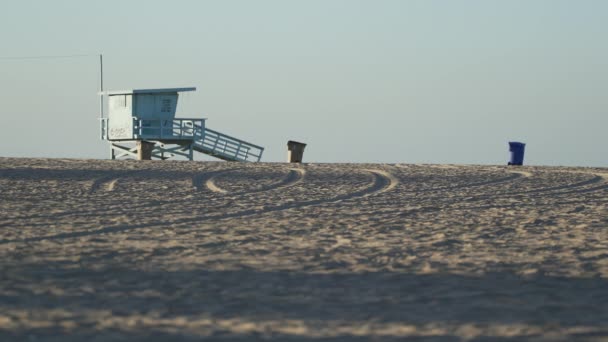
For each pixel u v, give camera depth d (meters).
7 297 28.53
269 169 99.50
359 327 24.94
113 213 55.69
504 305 28.12
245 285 31.30
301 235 46.00
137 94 169.12
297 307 27.61
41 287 30.41
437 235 46.31
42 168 92.62
